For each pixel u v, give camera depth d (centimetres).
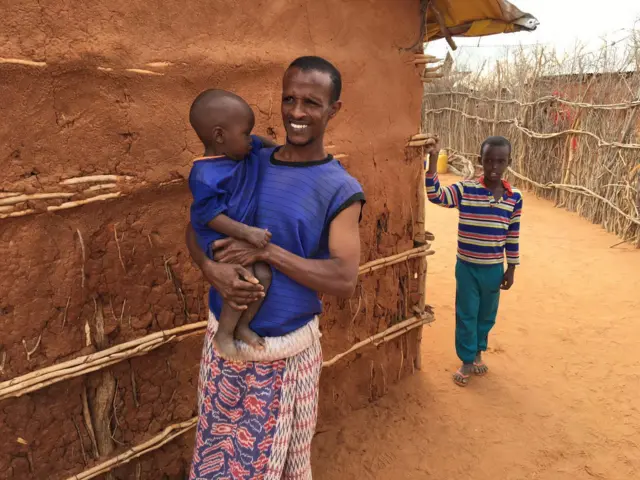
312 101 143
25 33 182
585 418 342
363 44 286
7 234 194
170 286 243
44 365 213
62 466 229
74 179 203
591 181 804
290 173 152
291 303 157
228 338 158
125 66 206
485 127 1142
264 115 251
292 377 164
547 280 585
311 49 265
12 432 212
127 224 223
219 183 146
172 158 227
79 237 211
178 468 267
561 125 888
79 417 229
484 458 305
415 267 358
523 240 727
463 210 341
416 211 345
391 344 362
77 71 195
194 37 224
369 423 334
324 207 150
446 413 345
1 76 180
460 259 352
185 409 261
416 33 311
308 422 175
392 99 308
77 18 192
